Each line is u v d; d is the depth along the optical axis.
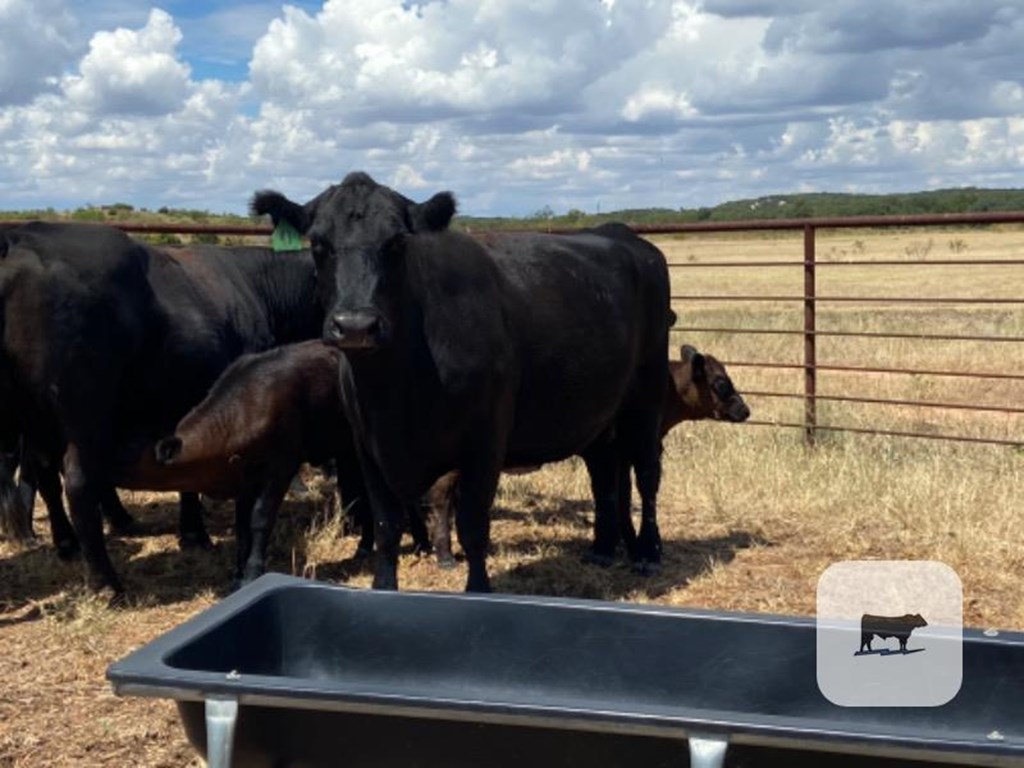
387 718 3.16
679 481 9.37
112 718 5.05
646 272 7.49
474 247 6.15
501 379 5.97
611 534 7.47
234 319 7.75
